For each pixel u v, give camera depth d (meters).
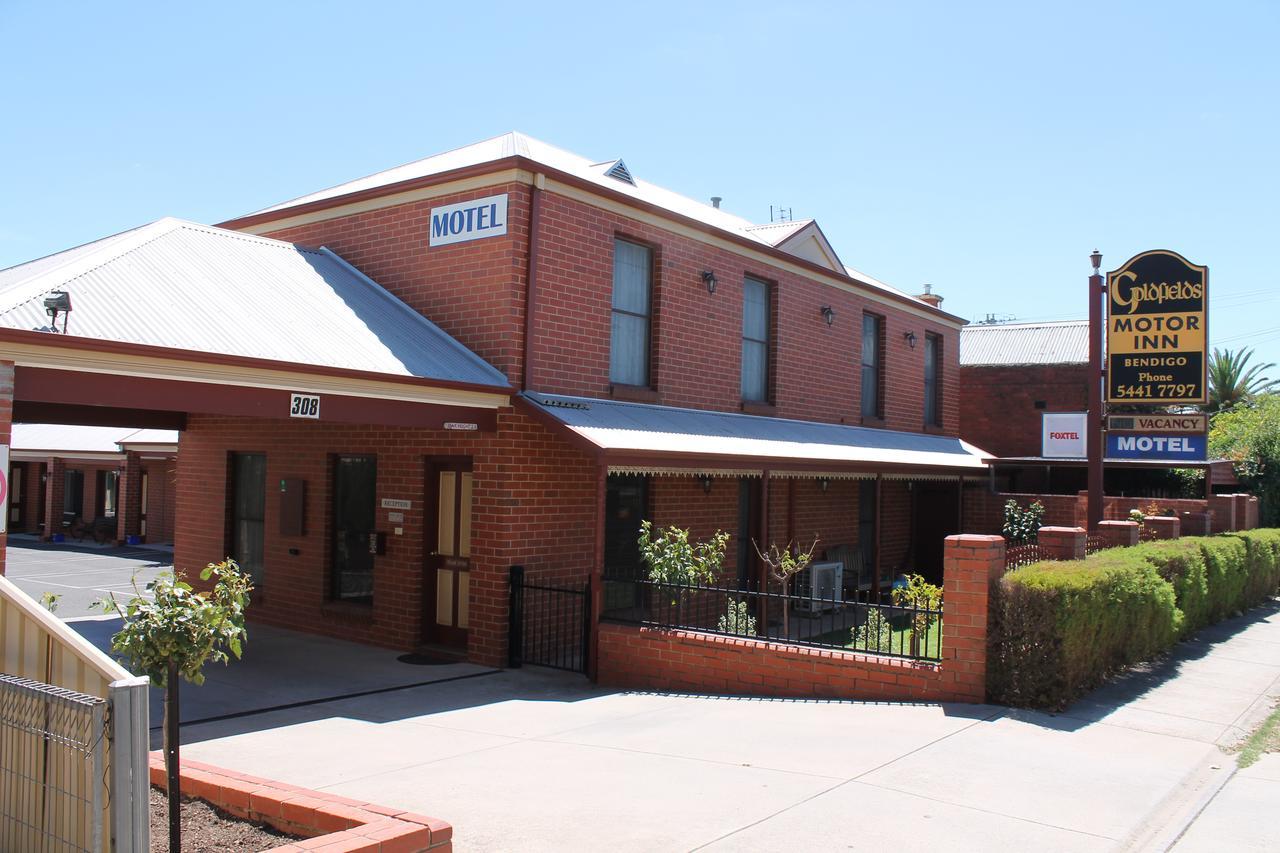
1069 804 5.92
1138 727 7.84
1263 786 6.55
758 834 5.35
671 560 10.73
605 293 12.59
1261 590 16.17
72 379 7.72
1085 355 27.44
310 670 10.75
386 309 12.12
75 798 3.87
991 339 29.77
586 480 12.03
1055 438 19.78
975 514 19.70
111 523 28.03
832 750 7.07
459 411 10.73
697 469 11.40
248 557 14.20
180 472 15.10
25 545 27.92
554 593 11.56
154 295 9.63
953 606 8.52
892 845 5.21
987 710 8.16
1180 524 16.58
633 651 10.14
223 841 4.83
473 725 8.26
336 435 12.88
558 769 6.73
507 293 11.41
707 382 14.32
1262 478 21.80
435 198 12.32
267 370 8.93
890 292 19.02
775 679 9.31
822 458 13.43
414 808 5.84
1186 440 14.78
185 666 4.86
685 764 6.79
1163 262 14.78
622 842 5.23
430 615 12.00
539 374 11.61
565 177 11.83
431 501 11.99
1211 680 9.78
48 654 4.35
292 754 7.28
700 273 14.20
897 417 19.55
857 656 8.95
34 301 8.38
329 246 13.63
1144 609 10.14
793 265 16.23
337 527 13.07
